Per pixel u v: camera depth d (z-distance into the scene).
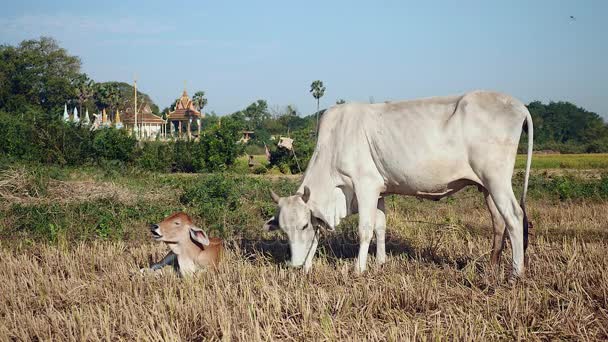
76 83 58.78
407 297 4.97
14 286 5.59
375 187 6.18
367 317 4.70
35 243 7.93
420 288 5.10
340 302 4.82
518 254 5.58
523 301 4.75
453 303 4.91
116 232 8.45
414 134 5.86
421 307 4.91
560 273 5.38
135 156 22.16
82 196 10.32
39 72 56.59
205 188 11.04
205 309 4.73
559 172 22.06
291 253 5.89
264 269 5.93
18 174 10.82
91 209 9.42
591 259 6.23
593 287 5.18
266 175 22.38
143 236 8.40
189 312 4.69
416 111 5.93
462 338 4.15
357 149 6.17
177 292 5.53
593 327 4.39
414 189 6.06
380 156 6.09
